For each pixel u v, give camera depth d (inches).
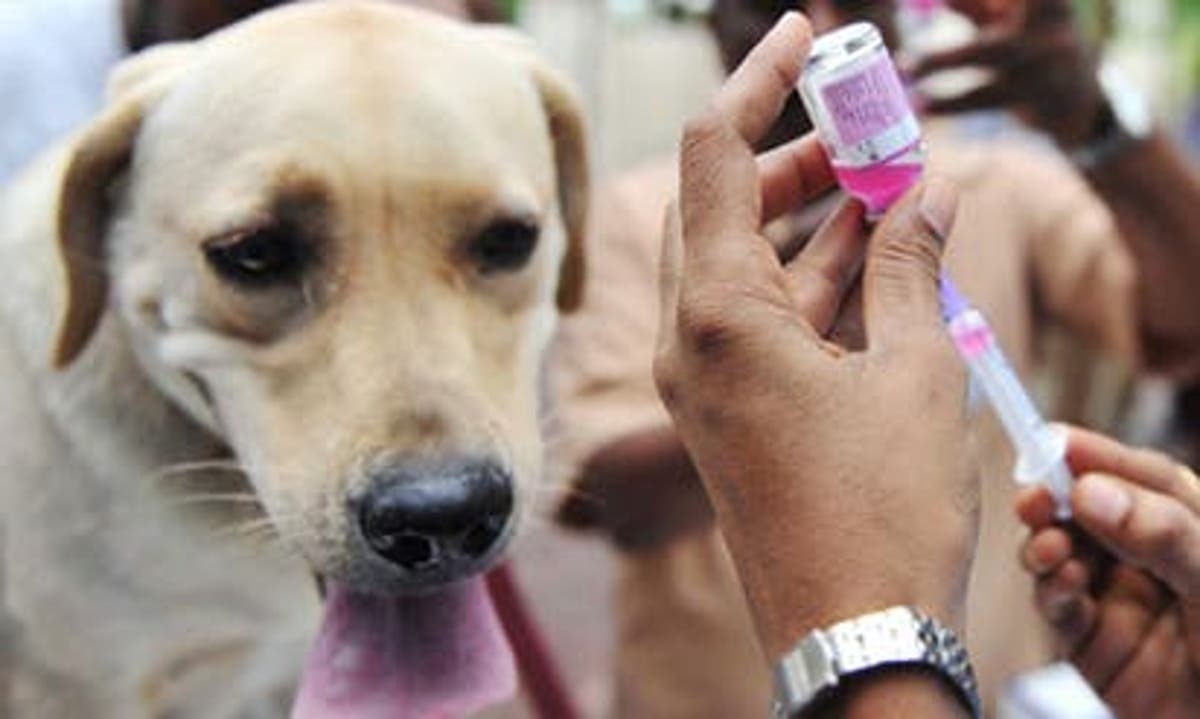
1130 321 46.9
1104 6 45.6
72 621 37.8
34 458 37.0
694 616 44.1
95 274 35.3
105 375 36.3
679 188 23.7
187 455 36.5
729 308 22.5
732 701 43.8
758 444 22.4
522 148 34.5
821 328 24.3
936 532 22.1
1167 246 45.9
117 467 36.7
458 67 34.1
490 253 33.8
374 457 31.3
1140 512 27.1
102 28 43.2
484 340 33.4
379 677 32.4
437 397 31.9
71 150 35.2
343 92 32.8
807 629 22.1
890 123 24.2
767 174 25.6
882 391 22.5
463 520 31.1
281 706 41.6
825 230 24.7
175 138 33.9
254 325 33.0
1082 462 28.4
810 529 22.1
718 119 23.4
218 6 40.3
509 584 41.5
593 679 61.4
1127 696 28.9
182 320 33.9
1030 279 47.3
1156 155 44.6
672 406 23.2
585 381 43.7
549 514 42.5
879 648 21.8
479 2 41.4
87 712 38.6
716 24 42.6
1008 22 42.1
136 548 37.2
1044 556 28.3
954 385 22.8
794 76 24.3
